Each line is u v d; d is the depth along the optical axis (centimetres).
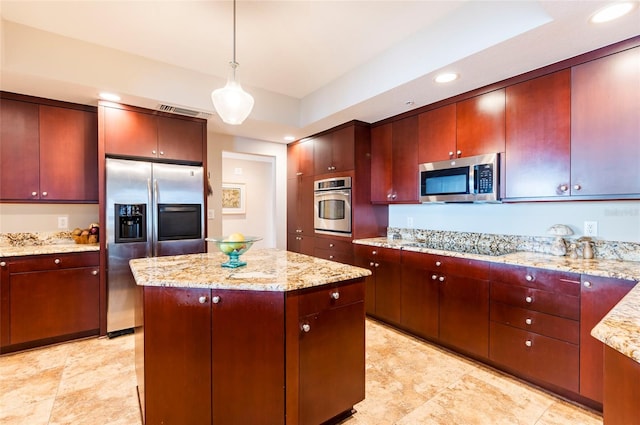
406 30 234
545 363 202
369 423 176
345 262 366
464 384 215
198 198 334
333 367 169
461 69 223
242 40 247
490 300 232
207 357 153
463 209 310
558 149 212
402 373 229
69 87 256
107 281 289
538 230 255
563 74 210
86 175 301
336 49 262
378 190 355
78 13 213
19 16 217
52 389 206
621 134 186
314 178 419
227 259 216
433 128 294
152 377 153
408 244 313
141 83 275
